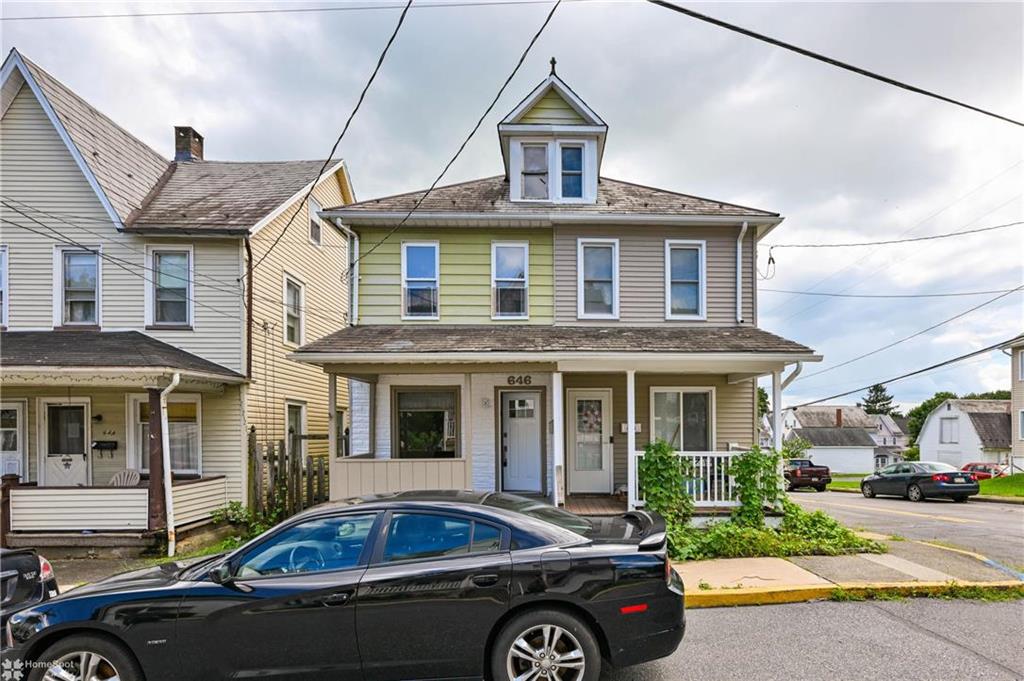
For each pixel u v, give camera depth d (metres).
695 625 5.04
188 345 11.04
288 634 3.52
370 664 3.55
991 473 26.56
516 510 4.05
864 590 5.75
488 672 3.63
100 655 3.51
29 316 10.89
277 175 14.46
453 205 11.25
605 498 10.59
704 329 10.92
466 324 11.09
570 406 11.12
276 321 12.59
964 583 5.86
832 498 19.77
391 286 11.16
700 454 9.15
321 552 3.77
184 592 3.59
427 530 3.83
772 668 4.14
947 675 4.01
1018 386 27.34
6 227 10.96
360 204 11.35
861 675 4.01
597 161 11.65
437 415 11.12
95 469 10.95
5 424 10.97
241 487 10.95
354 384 11.02
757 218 10.88
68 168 11.09
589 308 11.25
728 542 7.41
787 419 51.38
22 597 4.43
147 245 11.09
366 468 9.39
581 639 3.59
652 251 11.23
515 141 11.45
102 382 8.95
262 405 11.88
